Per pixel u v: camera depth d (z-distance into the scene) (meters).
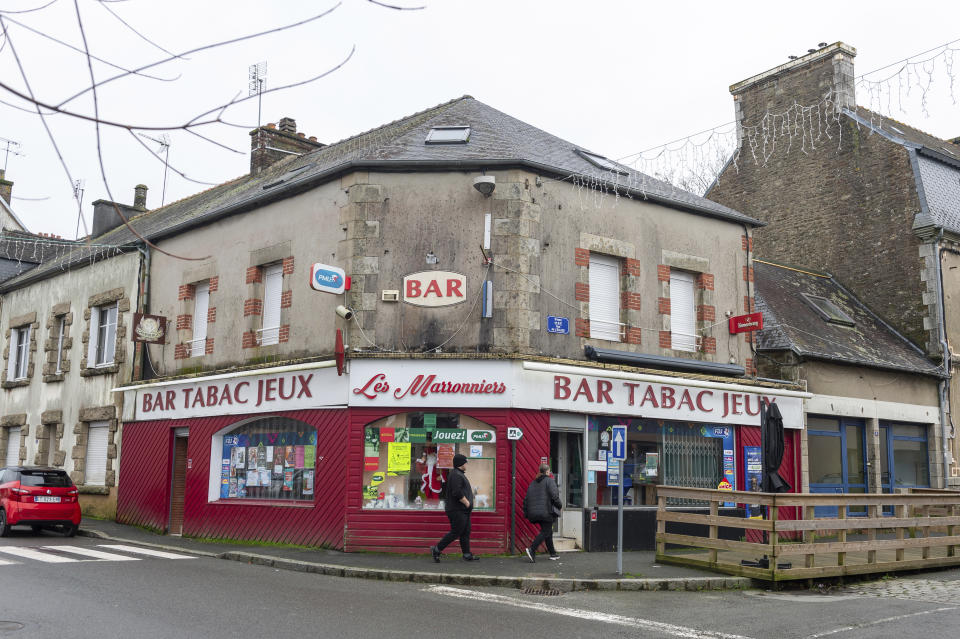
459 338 13.58
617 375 14.39
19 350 24.09
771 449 12.71
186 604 8.36
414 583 10.75
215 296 16.88
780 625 8.09
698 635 7.61
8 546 13.55
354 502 13.31
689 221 16.44
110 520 18.50
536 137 17.39
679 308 16.22
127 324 19.08
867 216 21.69
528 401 13.42
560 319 14.12
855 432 18.58
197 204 23.38
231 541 15.21
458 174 14.09
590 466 14.23
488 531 13.00
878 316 21.14
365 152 15.64
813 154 23.19
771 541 10.63
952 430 19.88
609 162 17.62
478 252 13.82
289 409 14.62
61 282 22.22
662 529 12.33
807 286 21.09
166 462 17.12
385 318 13.73
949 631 7.73
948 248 20.52
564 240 14.45
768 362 17.72
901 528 12.17
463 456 12.40
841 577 11.28
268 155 23.14
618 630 7.79
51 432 21.75
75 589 9.12
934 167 21.42
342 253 14.19
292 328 15.04
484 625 7.81
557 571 11.30
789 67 23.94
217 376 15.98
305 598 9.02
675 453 15.46
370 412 13.50
